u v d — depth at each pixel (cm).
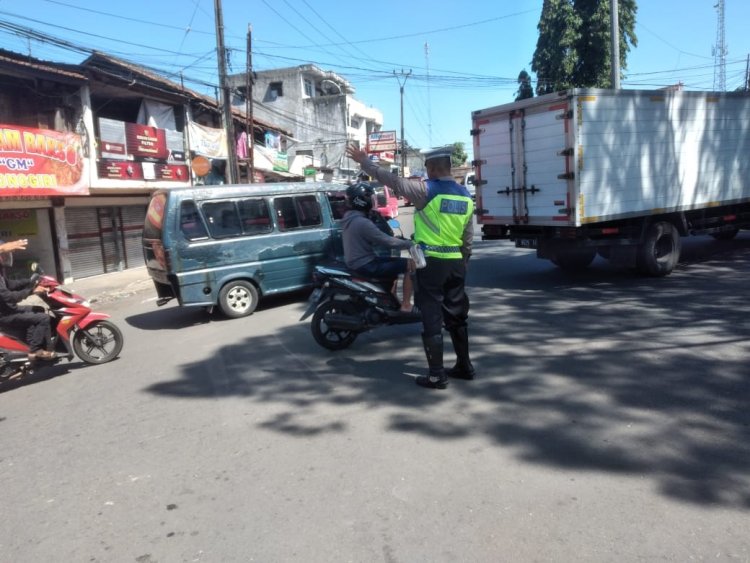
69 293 620
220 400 483
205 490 333
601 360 516
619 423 385
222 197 812
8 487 357
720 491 298
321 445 381
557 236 862
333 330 597
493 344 588
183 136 1844
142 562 271
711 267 991
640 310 695
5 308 562
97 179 1454
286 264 855
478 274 1062
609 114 835
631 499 295
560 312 711
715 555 250
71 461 387
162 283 831
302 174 2997
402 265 592
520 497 303
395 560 259
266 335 700
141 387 538
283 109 4350
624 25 2362
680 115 938
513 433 379
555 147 830
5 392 569
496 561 254
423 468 340
